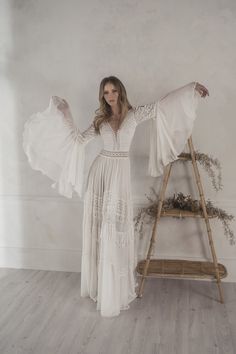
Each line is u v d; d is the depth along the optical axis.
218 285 3.04
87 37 3.26
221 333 2.64
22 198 3.62
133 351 2.45
